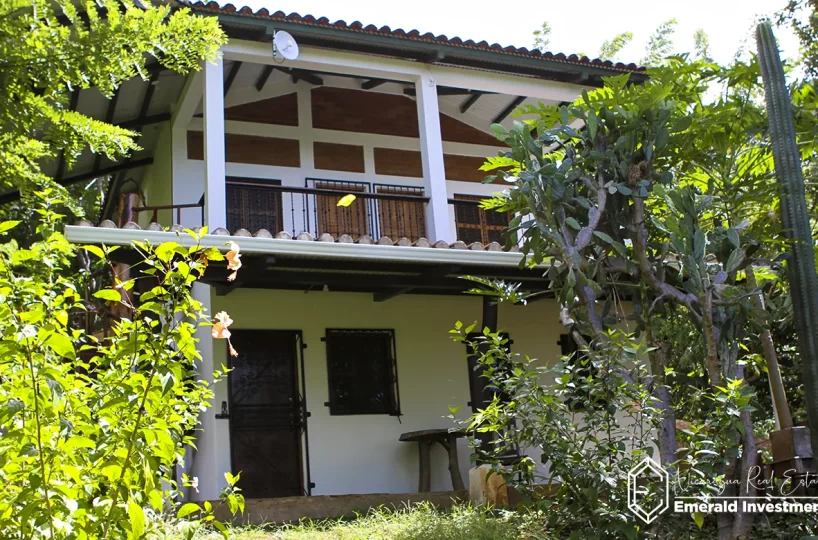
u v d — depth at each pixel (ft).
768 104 19.08
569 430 16.19
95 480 9.61
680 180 22.75
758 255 20.33
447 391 33.27
